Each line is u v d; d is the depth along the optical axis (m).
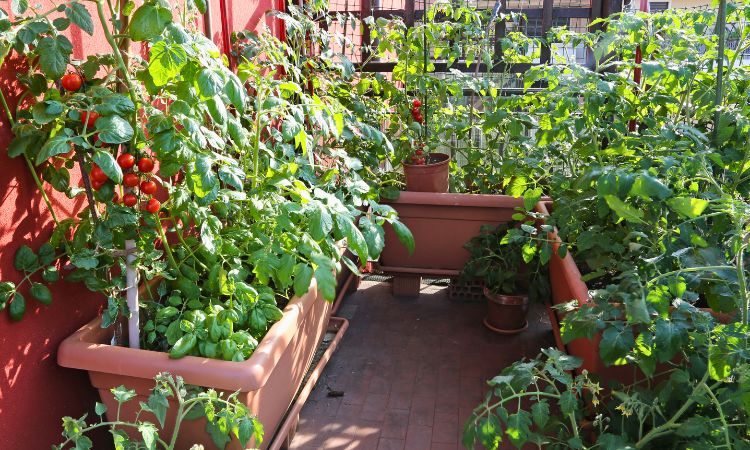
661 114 2.76
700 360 1.80
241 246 2.33
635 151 2.52
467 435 1.83
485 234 3.44
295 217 2.20
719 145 2.37
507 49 3.67
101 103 1.66
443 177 3.58
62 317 2.00
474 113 3.92
